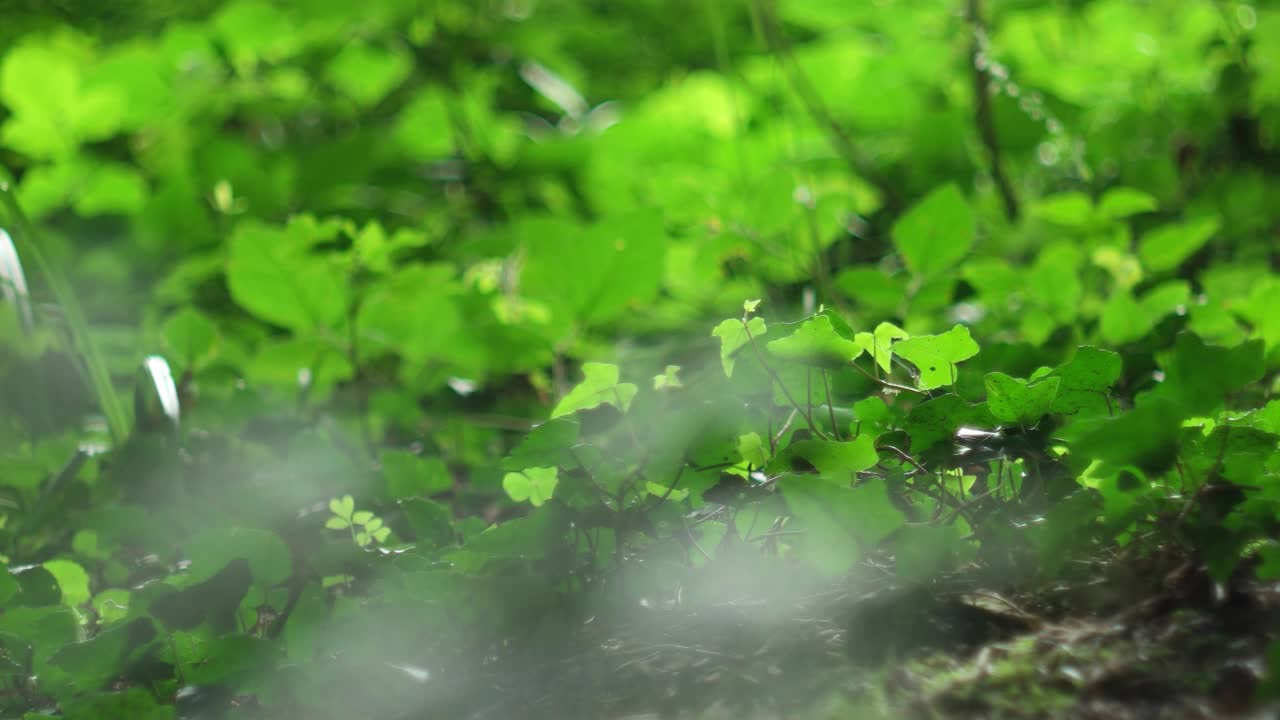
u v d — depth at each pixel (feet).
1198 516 6.10
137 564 7.01
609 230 7.33
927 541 6.20
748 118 9.97
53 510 7.15
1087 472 6.17
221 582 6.45
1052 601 6.23
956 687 6.04
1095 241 7.86
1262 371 6.27
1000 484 6.36
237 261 7.55
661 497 6.43
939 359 6.38
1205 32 9.66
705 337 8.06
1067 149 8.89
